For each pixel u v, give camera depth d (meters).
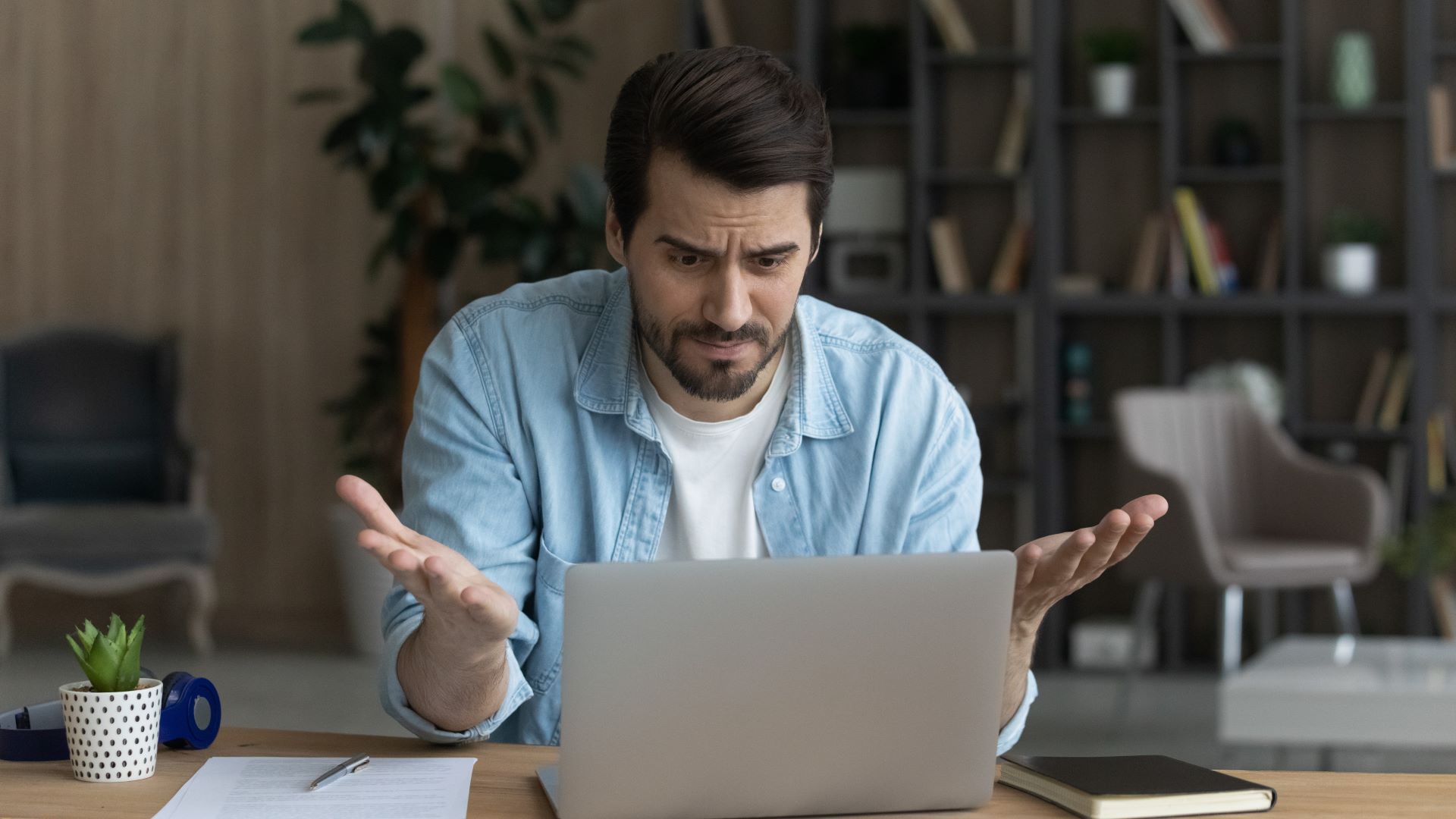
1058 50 4.85
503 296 1.51
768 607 1.05
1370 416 4.66
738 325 1.22
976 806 1.14
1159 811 1.12
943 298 4.77
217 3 5.46
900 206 4.89
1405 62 4.66
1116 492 4.79
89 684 1.22
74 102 5.53
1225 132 4.73
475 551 1.40
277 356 5.50
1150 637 4.71
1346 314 4.82
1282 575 3.98
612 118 1.26
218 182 5.50
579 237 4.84
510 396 1.44
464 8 5.36
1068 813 1.15
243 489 5.52
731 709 1.06
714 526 1.45
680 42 4.92
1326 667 3.28
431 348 1.50
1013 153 4.80
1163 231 4.73
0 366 5.16
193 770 1.24
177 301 5.53
